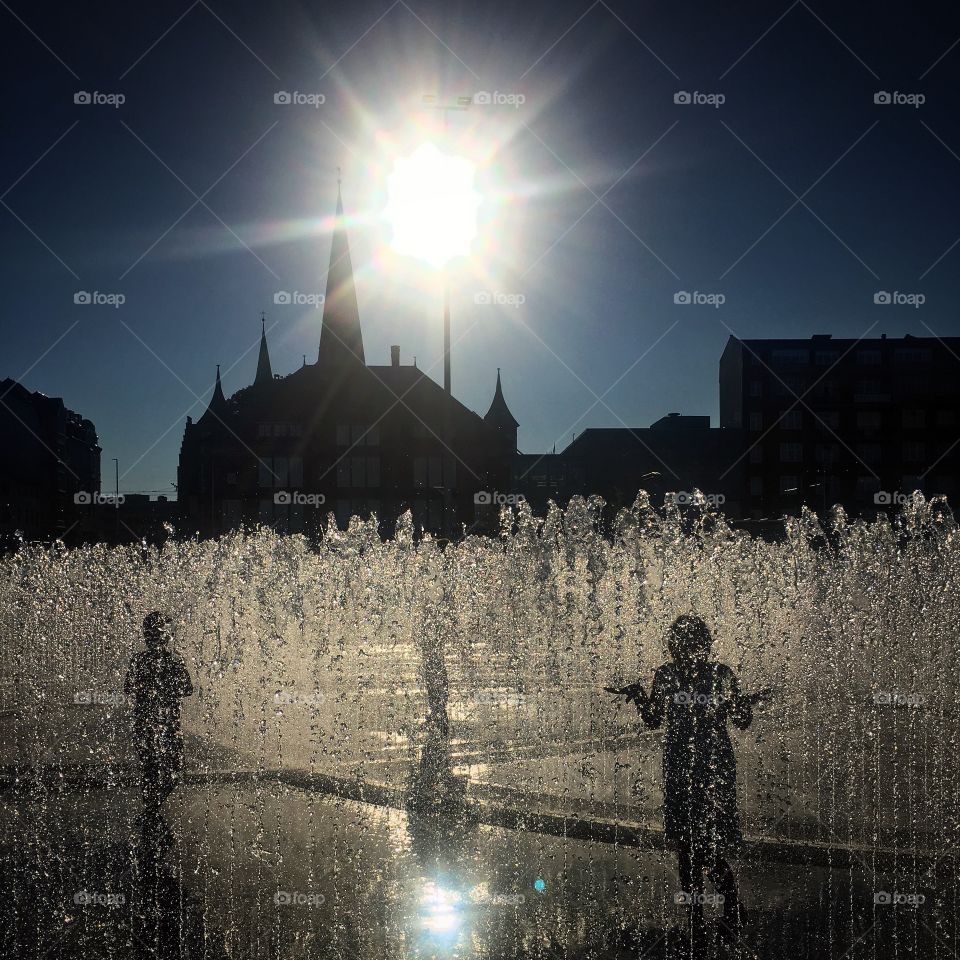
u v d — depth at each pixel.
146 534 111.75
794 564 14.61
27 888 6.12
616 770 9.10
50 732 11.48
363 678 13.77
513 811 7.68
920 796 7.85
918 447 91.56
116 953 5.17
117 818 7.71
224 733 11.10
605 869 6.37
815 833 6.91
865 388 91.88
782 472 91.62
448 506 88.38
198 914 5.66
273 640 14.68
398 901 5.83
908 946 5.11
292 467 88.38
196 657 14.62
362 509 88.31
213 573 16.30
